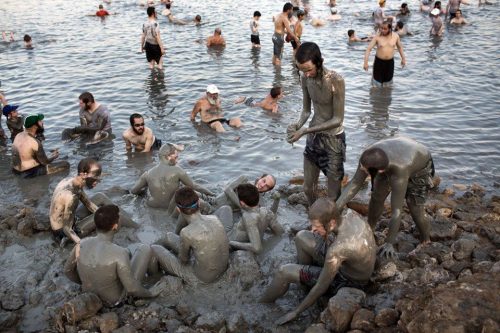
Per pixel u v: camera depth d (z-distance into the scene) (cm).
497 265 430
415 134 898
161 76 1295
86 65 1407
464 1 2106
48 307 477
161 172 643
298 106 1062
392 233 489
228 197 650
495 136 884
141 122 832
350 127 936
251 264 504
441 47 1516
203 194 680
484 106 1029
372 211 539
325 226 402
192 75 1299
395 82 1202
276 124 967
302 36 1703
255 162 812
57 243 587
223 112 1031
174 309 471
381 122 957
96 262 454
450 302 355
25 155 762
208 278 494
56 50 1577
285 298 483
